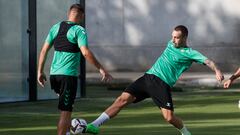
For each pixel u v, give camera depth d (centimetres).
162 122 2447
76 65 1852
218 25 4778
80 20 1888
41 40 3136
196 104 3047
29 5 3098
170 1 4847
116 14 4925
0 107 2955
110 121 2480
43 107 2941
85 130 1911
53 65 1856
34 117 2636
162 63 1933
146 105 3005
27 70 3111
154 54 4866
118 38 4922
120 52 4916
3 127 2367
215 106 2964
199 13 4803
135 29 4897
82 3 3234
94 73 4672
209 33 4791
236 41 4756
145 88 1931
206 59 1891
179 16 4831
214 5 4781
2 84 3067
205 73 4531
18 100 3094
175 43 1919
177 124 1942
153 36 4869
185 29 1925
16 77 3095
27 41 3106
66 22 1862
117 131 2214
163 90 1909
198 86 3947
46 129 2305
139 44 4888
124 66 4909
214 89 3812
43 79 1902
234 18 4759
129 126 2342
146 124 2395
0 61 3064
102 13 4941
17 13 3091
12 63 3086
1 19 3067
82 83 3288
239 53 4750
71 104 1852
